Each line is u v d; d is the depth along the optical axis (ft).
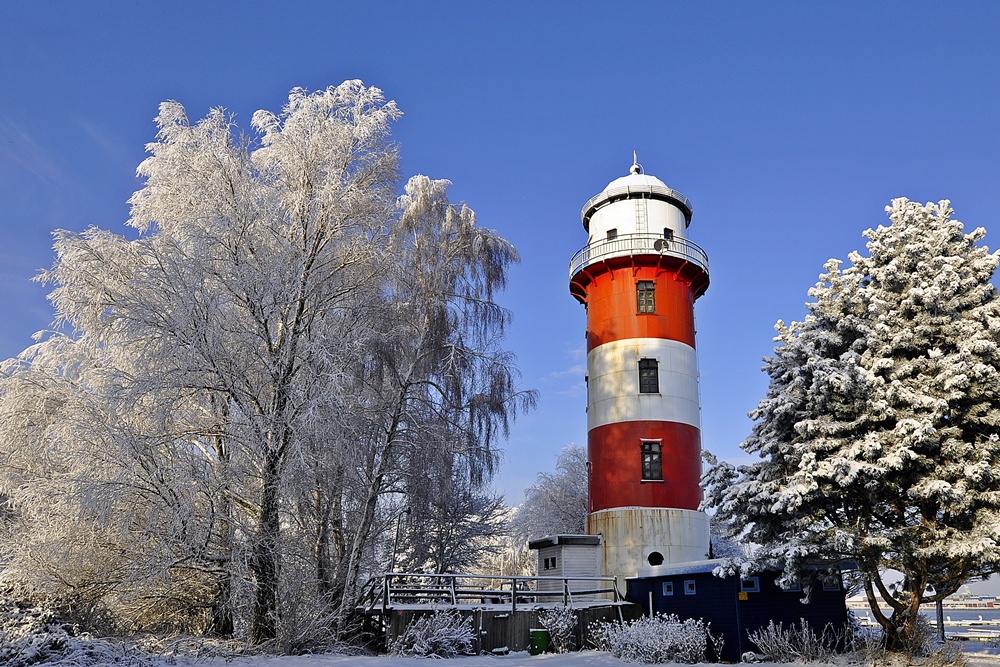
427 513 85.15
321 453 70.95
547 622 79.92
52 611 64.69
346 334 79.77
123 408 68.90
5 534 78.07
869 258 75.92
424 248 93.76
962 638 96.07
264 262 75.41
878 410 66.39
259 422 70.03
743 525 73.51
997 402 66.69
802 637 71.51
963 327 68.18
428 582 108.06
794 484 66.64
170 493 68.85
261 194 84.94
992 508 63.82
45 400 79.61
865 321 73.61
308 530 75.66
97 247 83.51
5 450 79.77
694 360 112.68
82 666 52.47
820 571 72.13
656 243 112.47
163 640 71.67
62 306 82.12
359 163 87.97
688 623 75.31
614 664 69.31
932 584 70.69
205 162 81.35
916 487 63.82
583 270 116.47
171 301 72.59
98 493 65.87
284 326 80.59
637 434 105.19
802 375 72.23
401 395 84.48
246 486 75.97
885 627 70.08
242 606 73.10
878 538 64.18
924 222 73.77
